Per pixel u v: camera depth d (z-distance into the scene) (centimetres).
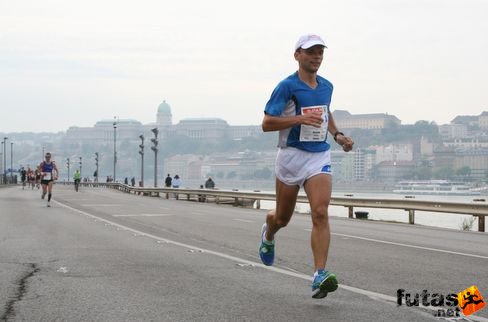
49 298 730
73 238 1420
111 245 1280
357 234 1633
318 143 703
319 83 713
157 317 636
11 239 1389
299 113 705
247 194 3384
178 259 1067
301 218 2308
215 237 1475
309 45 687
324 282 665
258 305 690
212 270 942
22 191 5438
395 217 2875
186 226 1803
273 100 695
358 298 731
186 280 852
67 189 6419
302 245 1307
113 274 901
